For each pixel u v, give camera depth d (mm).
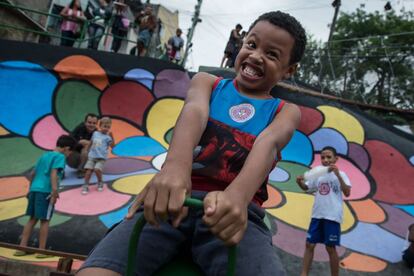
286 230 6324
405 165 8453
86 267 1354
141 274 1381
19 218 6102
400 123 9891
